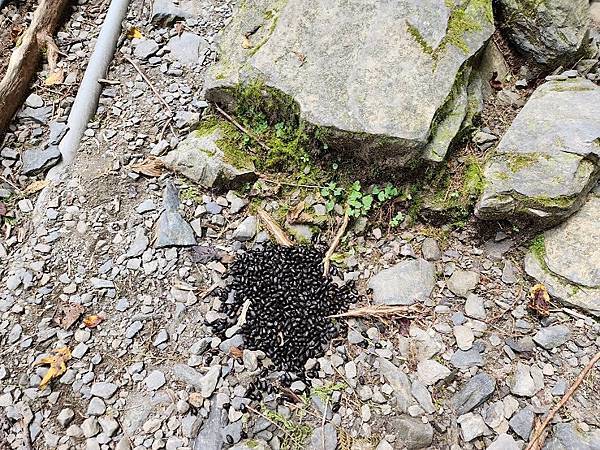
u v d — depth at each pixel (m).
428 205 0.69
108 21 0.85
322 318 0.64
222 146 0.73
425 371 0.60
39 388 0.59
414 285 0.66
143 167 0.74
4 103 0.76
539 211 0.64
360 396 0.59
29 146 0.76
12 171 0.75
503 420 0.58
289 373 0.60
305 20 0.72
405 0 0.70
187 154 0.73
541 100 0.69
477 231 0.69
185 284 0.66
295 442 0.57
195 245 0.69
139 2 0.89
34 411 0.58
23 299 0.65
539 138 0.66
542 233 0.67
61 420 0.57
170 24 0.87
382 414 0.58
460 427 0.58
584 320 0.63
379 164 0.69
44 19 0.84
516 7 0.76
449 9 0.70
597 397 0.59
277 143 0.72
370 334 0.63
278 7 0.75
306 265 0.67
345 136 0.66
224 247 0.69
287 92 0.69
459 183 0.69
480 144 0.71
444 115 0.68
